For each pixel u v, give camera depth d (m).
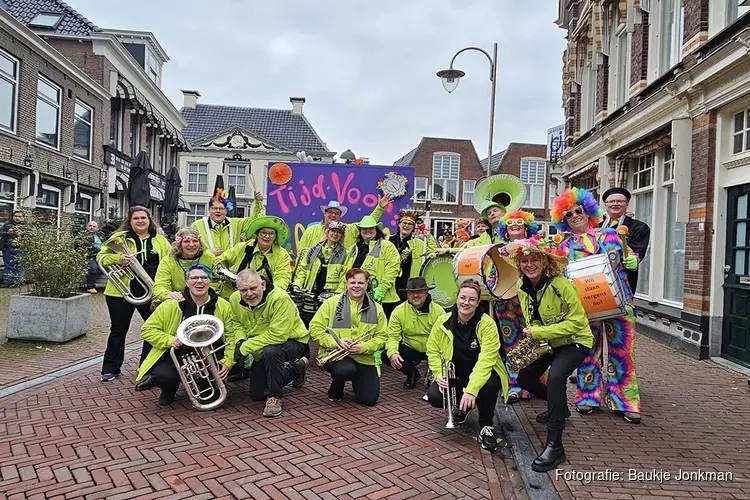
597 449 4.21
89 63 18.73
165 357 4.79
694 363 7.06
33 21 18.86
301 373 5.23
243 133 33.75
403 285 6.99
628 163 10.66
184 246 5.12
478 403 4.41
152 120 22.91
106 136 18.92
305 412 4.84
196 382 4.88
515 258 4.21
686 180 7.67
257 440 4.12
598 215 5.12
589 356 5.13
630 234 5.16
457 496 3.40
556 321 4.18
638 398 4.89
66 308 6.96
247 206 33.38
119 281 5.33
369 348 4.97
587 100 13.46
